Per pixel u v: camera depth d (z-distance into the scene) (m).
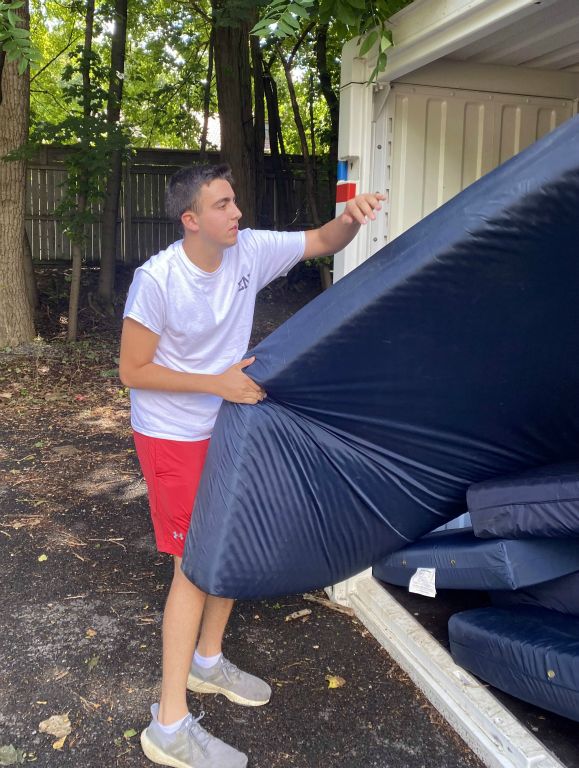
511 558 2.12
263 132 11.37
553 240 1.75
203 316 2.16
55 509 4.22
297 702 2.50
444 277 1.85
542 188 1.67
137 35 12.24
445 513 2.33
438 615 3.04
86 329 9.01
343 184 3.06
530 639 2.15
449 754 2.25
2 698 2.51
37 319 9.08
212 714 2.42
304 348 2.01
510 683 2.23
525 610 2.40
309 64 11.52
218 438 2.15
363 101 2.96
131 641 2.87
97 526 4.00
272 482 2.09
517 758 2.08
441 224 1.85
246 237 2.33
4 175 7.60
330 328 1.98
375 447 2.17
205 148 12.23
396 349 1.99
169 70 12.81
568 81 3.25
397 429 2.14
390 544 2.32
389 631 2.81
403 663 2.67
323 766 2.19
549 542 2.17
